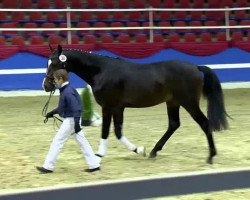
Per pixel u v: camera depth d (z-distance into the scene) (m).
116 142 13.47
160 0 29.83
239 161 11.08
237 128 15.71
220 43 26.52
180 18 29.62
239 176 4.04
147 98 10.63
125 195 3.79
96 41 26.75
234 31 29.55
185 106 10.67
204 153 12.01
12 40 24.73
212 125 10.49
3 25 25.98
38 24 27.05
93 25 27.88
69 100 9.73
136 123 16.91
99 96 10.74
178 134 14.70
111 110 10.80
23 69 23.17
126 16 28.81
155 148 11.38
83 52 10.77
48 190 3.61
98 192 3.72
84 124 15.92
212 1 30.58
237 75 26.61
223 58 26.52
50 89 10.76
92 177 9.70
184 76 10.60
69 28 24.02
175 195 3.90
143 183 3.84
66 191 3.64
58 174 9.98
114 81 10.59
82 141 10.05
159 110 20.12
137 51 25.20
